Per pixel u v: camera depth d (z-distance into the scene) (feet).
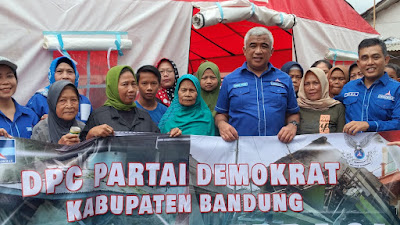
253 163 11.48
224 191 11.33
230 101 12.55
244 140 11.56
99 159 10.71
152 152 11.07
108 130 10.71
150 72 14.51
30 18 16.92
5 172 9.88
